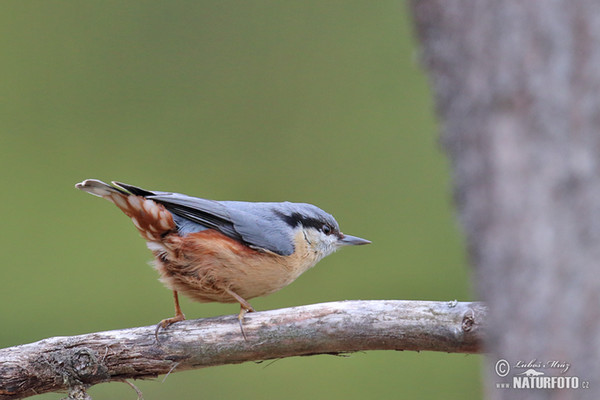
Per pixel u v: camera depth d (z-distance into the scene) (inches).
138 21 722.2
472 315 271.7
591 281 138.0
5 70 694.5
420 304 281.7
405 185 642.2
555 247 141.9
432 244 607.5
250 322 295.4
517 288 146.7
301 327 289.6
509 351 148.2
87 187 331.9
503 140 149.9
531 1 147.6
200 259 333.4
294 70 711.7
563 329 140.3
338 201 636.1
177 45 724.7
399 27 705.6
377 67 703.1
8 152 648.4
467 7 155.5
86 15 721.6
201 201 344.8
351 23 722.2
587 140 140.9
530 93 146.9
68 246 599.2
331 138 669.3
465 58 156.3
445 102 161.9
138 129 676.7
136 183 630.5
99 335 299.6
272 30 730.2
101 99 693.9
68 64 706.2
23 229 605.9
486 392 164.9
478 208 154.9
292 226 372.8
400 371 534.3
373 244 610.5
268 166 655.1
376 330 281.9
